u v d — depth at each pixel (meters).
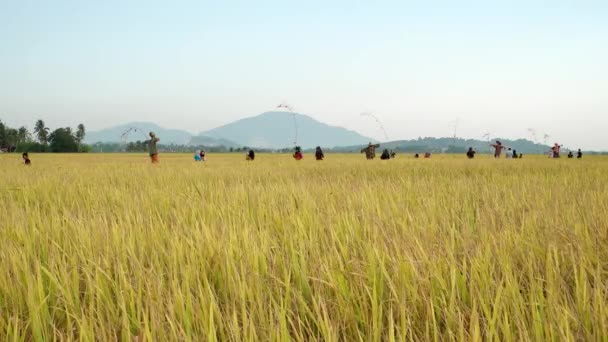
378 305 2.58
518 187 8.28
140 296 2.56
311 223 4.67
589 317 2.28
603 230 3.98
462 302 2.62
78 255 3.64
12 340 2.28
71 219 5.13
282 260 3.28
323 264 3.03
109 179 12.45
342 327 2.32
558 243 3.67
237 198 6.98
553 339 1.99
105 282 2.99
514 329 2.25
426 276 2.75
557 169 15.42
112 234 4.23
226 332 2.29
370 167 17.47
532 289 2.45
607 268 3.12
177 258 3.49
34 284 2.83
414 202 6.45
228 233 4.18
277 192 7.75
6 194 8.85
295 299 2.70
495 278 2.90
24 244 4.14
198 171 15.60
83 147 191.75
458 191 7.50
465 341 2.06
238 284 2.79
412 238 3.75
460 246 3.74
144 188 9.38
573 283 2.96
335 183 9.70
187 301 2.51
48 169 18.83
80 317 2.57
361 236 4.33
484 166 17.69
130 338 2.13
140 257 3.58
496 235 3.94
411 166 18.02
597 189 7.54
